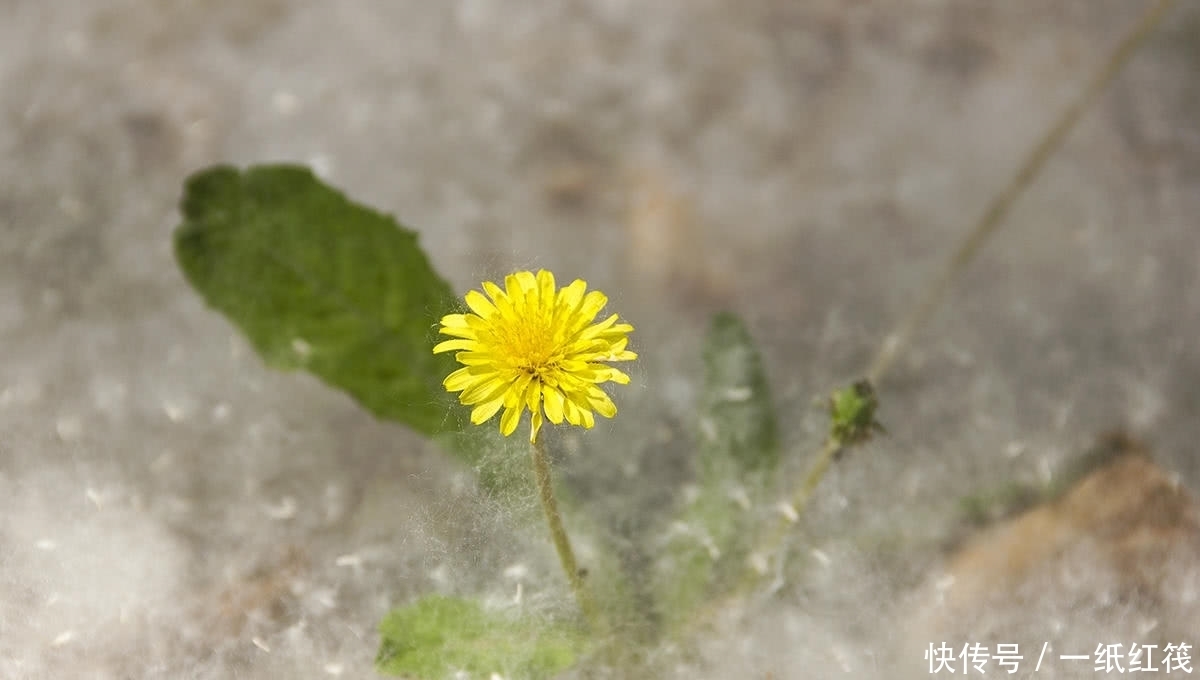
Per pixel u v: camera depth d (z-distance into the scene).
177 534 0.80
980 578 0.80
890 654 0.79
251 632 0.78
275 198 0.80
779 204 0.89
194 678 0.78
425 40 0.91
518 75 0.91
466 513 0.79
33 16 0.90
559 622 0.78
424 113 0.90
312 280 0.80
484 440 0.79
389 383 0.80
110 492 0.80
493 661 0.77
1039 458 0.82
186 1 0.91
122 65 0.89
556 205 0.88
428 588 0.79
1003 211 0.85
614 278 0.87
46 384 0.82
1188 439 0.84
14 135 0.87
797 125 0.91
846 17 0.93
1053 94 0.92
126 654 0.78
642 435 0.83
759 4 0.93
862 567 0.80
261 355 0.80
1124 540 0.81
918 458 0.82
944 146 0.91
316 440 0.82
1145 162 0.90
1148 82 0.92
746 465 0.81
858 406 0.78
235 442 0.82
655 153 0.90
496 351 0.74
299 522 0.80
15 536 0.79
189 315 0.84
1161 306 0.87
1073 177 0.90
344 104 0.90
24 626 0.78
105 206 0.86
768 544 0.80
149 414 0.82
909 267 0.88
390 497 0.81
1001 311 0.87
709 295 0.87
